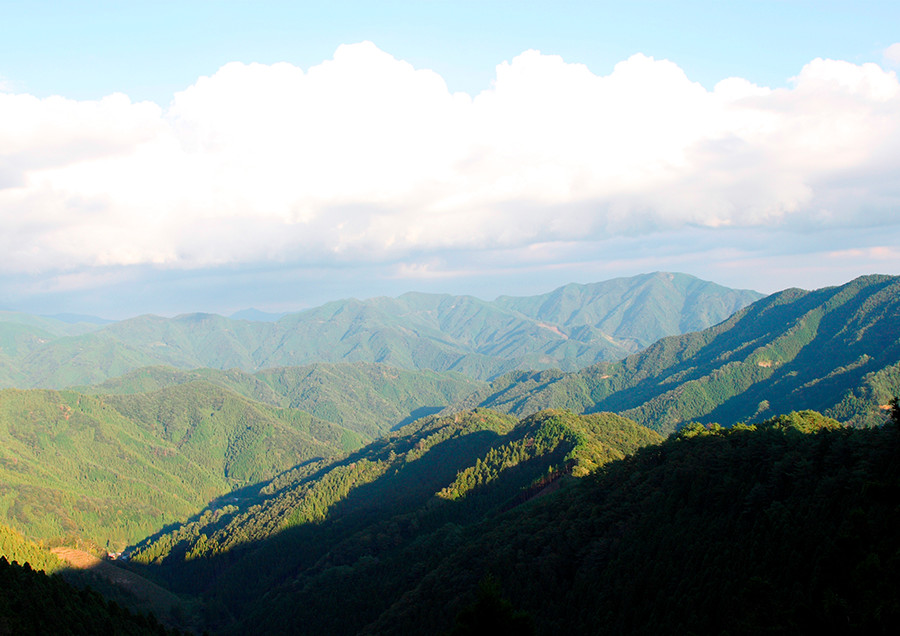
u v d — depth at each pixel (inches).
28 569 5541.3
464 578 5954.7
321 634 7003.0
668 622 4074.8
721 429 7263.8
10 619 4552.2
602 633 4426.7
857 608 2536.9
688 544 4761.3
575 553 5536.4
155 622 6274.6
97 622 5369.1
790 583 3809.1
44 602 5059.1
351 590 7662.4
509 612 2102.6
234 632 7864.2
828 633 2539.4
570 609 4913.9
